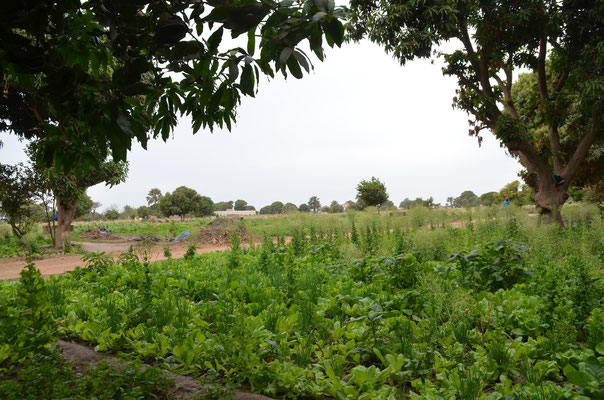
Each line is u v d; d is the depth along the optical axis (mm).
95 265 8312
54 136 3203
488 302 4555
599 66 12383
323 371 3541
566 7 13227
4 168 17625
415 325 3990
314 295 5789
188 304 5477
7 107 17266
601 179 19953
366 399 2824
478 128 15781
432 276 4664
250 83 2576
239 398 2984
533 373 2969
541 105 14867
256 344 3531
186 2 2328
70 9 2428
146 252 9305
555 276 4918
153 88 2865
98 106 2758
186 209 61938
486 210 13734
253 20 2205
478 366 3180
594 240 8688
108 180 19219
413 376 3281
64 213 19172
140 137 2930
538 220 11391
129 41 2615
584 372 2680
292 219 15000
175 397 3090
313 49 2395
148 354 3928
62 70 2516
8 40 2301
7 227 24922
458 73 16719
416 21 14234
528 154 14469
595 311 4102
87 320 5000
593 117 13453
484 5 13406
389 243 9758
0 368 3625
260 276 7324
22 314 3756
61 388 2840
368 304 4906
